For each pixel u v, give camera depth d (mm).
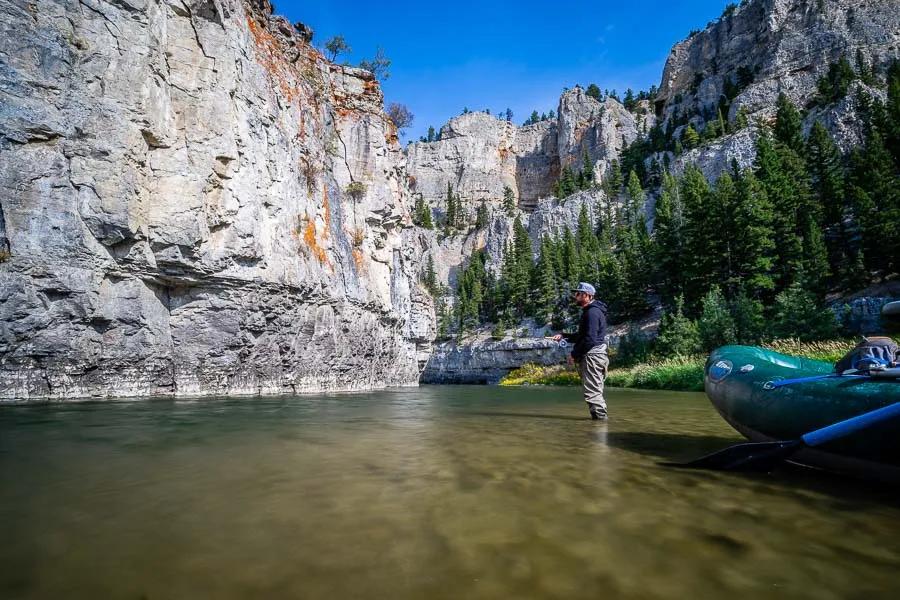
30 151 9539
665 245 44812
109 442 4000
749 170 39250
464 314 71938
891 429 2477
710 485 2564
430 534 1812
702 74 102688
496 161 135875
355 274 20453
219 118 12891
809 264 33938
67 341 9945
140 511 2051
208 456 3328
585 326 6129
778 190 39500
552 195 107625
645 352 34438
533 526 1907
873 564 1584
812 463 2996
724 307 30141
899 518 2057
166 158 11766
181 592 1338
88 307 10180
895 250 31141
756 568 1546
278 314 14852
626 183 92438
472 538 1776
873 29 75188
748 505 2213
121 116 10758
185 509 2084
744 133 67125
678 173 74312
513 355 56000
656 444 3906
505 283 75125
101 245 10523
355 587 1380
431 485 2514
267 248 14289
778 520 2010
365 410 7555
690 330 30422
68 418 5973
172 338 12250
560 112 124938
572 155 118688
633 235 60938
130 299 11164
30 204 9477
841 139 57281
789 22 84562
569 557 1615
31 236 9445
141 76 11211
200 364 12617
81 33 10383
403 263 28609
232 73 13484
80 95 10211
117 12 10992
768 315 32656
